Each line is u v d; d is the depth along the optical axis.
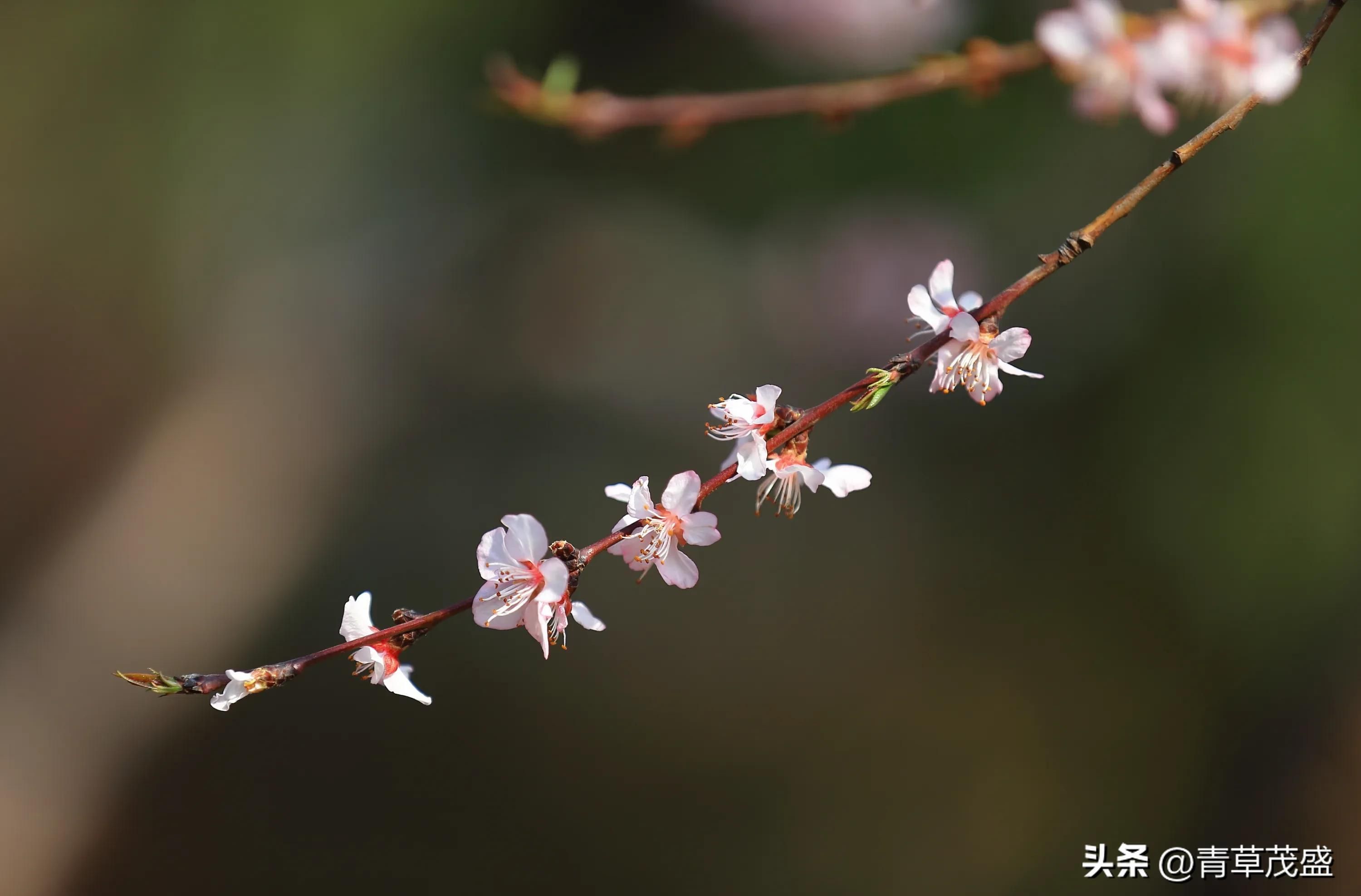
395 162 3.66
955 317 1.19
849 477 1.20
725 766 2.65
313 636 2.78
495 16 3.36
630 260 3.51
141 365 3.52
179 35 3.45
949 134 2.63
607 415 3.26
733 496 3.07
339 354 3.52
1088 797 2.47
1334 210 2.02
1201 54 1.28
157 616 2.86
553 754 2.64
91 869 2.44
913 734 2.68
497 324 3.53
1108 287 2.46
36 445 3.32
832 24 2.25
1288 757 2.04
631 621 2.85
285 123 3.54
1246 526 2.27
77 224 3.54
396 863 2.50
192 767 2.60
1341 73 1.96
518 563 1.19
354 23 3.38
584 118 1.38
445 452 3.20
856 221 2.75
